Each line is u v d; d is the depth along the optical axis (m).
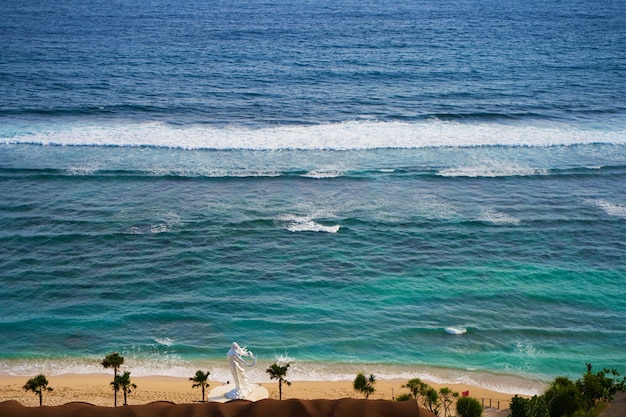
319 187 68.62
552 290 52.62
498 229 61.25
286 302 50.84
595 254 57.59
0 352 44.97
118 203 64.69
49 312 49.28
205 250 57.28
